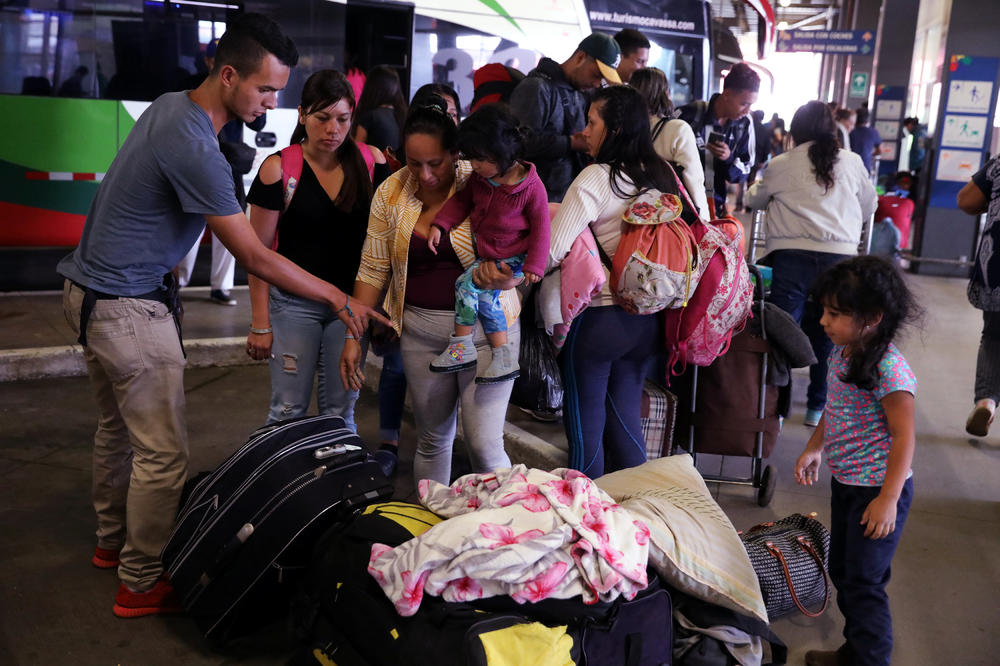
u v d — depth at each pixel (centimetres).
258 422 488
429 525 256
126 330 276
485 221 278
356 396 345
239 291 749
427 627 219
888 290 245
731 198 2055
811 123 493
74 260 283
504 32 848
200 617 271
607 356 329
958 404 573
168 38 705
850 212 493
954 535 380
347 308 289
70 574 320
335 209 319
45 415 480
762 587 298
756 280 387
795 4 3581
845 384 262
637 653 240
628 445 350
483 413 306
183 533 282
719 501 406
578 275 308
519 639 215
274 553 257
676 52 943
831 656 276
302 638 248
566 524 237
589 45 392
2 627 285
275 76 265
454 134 271
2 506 371
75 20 673
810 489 423
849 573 264
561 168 405
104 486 316
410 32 809
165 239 277
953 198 1091
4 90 658
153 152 261
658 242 305
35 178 677
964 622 311
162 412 286
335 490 263
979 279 474
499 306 292
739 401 387
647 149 319
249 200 313
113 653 275
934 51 1433
